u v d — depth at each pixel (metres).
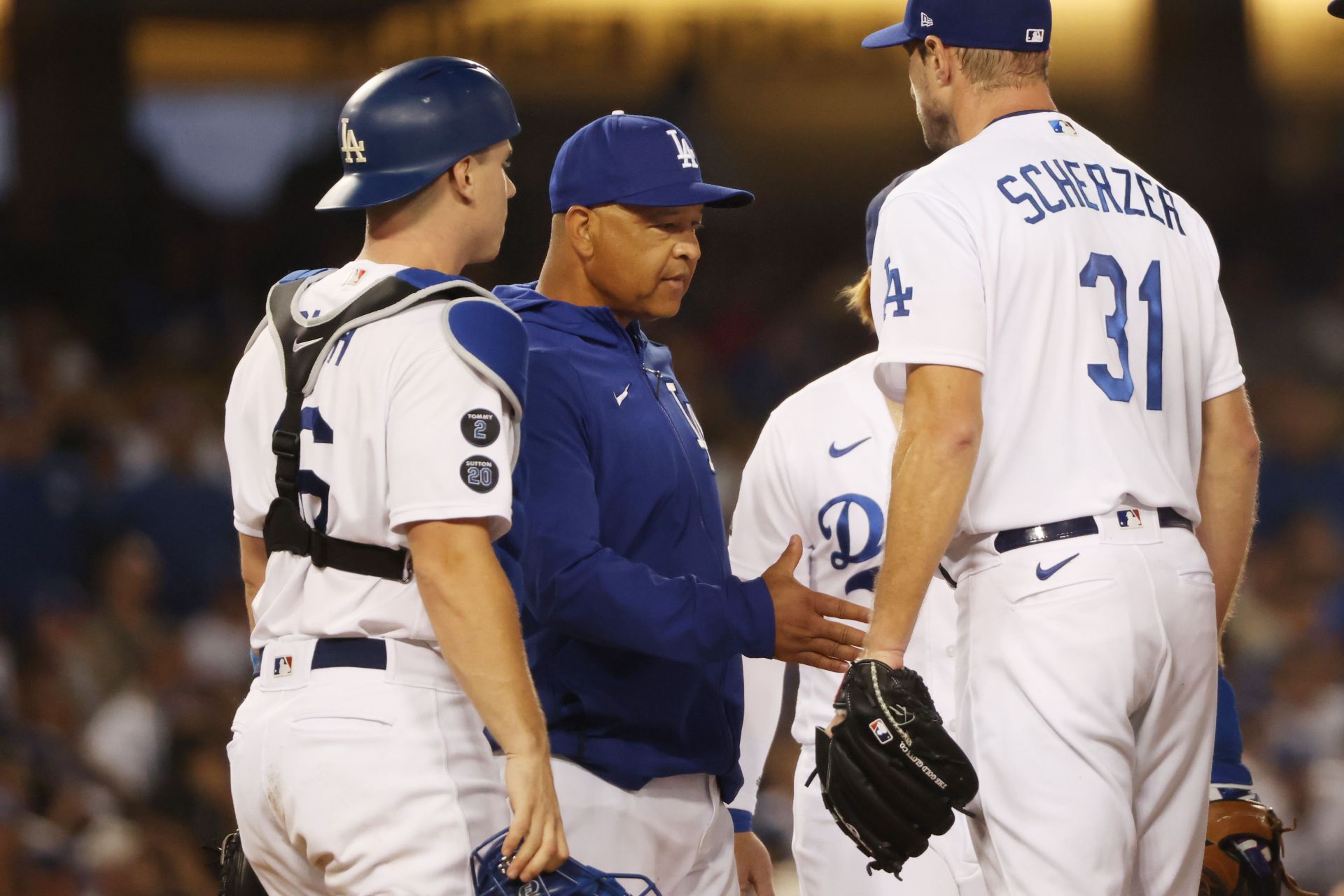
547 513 10.82
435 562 8.81
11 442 35.94
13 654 31.88
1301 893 11.82
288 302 9.80
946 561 10.05
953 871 12.05
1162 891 9.57
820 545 13.16
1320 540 40.22
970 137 10.21
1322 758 31.39
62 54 51.44
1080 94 58.84
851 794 9.03
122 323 47.75
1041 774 9.09
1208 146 58.47
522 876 8.59
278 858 9.34
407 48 54.06
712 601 10.76
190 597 34.88
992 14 10.05
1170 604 9.31
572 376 11.20
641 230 11.44
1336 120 59.12
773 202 57.56
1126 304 9.60
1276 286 56.47
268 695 9.27
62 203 51.16
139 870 24.14
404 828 8.77
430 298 9.36
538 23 53.75
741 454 45.91
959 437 9.05
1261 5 58.44
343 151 10.01
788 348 52.75
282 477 9.35
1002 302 9.40
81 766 26.80
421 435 8.91
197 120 54.38
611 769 11.36
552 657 11.37
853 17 56.25
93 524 34.78
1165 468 9.52
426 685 9.10
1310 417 47.53
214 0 52.69
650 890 9.29
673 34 55.00
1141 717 9.48
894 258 9.50
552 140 53.69
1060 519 9.26
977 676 9.46
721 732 11.89
